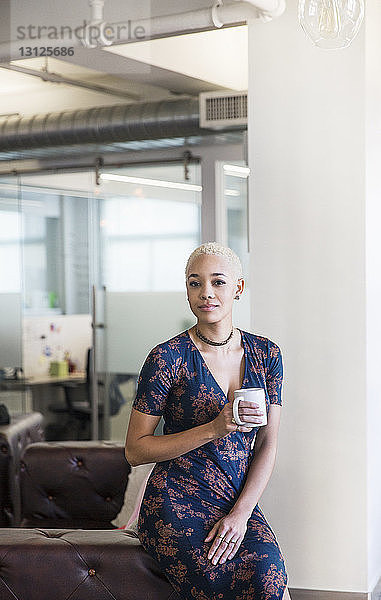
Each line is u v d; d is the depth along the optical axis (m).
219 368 3.34
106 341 7.43
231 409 3.13
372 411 4.46
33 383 7.89
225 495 3.28
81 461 4.68
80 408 7.66
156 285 7.25
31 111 8.23
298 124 4.45
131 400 7.37
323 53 4.38
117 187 7.38
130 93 7.63
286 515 4.52
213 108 6.31
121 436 7.43
